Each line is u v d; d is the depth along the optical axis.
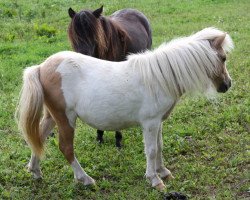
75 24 6.01
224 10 15.24
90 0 16.62
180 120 7.07
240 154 5.84
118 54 6.57
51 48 11.28
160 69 4.83
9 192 5.24
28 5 15.66
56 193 5.22
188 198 4.96
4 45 11.39
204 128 6.68
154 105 4.88
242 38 11.62
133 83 4.85
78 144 6.48
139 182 5.38
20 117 5.03
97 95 4.87
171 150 6.15
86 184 5.31
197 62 4.84
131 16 7.81
